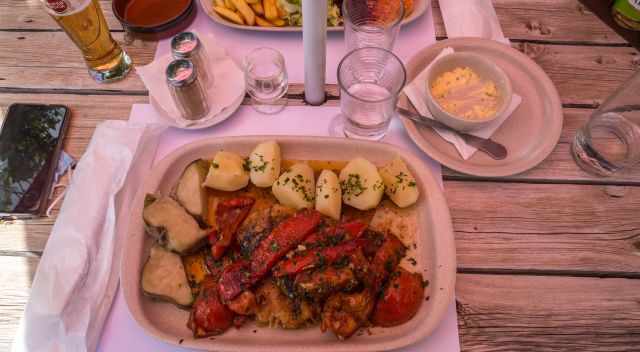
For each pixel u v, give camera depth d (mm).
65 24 1091
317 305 882
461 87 1150
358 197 1007
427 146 1086
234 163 1039
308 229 936
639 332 919
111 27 1358
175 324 897
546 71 1265
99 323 903
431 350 885
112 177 1051
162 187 1047
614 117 1123
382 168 1057
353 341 846
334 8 1300
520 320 928
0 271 989
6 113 1191
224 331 877
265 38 1324
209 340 851
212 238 977
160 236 942
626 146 1104
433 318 851
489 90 1141
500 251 1009
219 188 1051
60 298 889
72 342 870
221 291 875
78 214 995
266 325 886
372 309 879
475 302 948
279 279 884
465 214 1054
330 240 927
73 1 1078
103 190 1029
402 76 1049
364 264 889
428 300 901
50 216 1057
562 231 1032
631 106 1109
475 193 1079
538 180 1096
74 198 1017
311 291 852
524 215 1051
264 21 1313
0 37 1335
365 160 1033
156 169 1036
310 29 999
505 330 919
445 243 933
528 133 1143
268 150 1044
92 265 953
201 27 1341
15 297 964
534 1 1392
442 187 1087
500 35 1313
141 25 1284
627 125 1117
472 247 1015
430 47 1247
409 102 1188
